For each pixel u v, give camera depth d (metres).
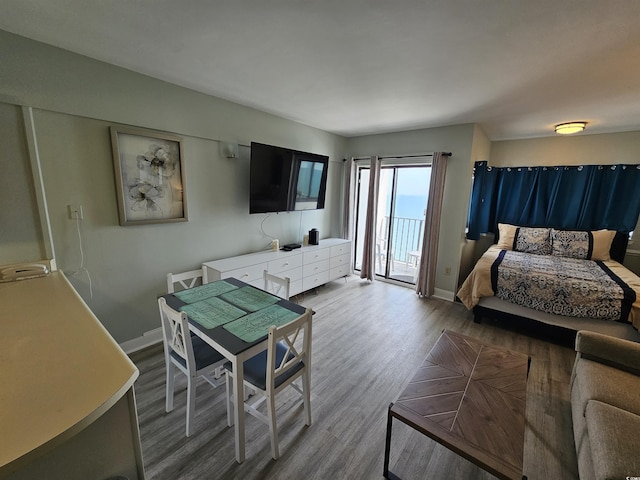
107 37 1.74
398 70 2.11
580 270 3.05
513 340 2.83
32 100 1.82
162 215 2.55
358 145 4.62
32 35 1.73
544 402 1.97
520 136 4.39
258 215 3.49
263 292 2.12
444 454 1.58
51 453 0.74
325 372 2.29
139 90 2.29
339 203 4.89
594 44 1.66
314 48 1.83
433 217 3.80
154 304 2.60
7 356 0.98
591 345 1.73
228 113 2.95
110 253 2.29
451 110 3.06
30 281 1.76
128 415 0.89
